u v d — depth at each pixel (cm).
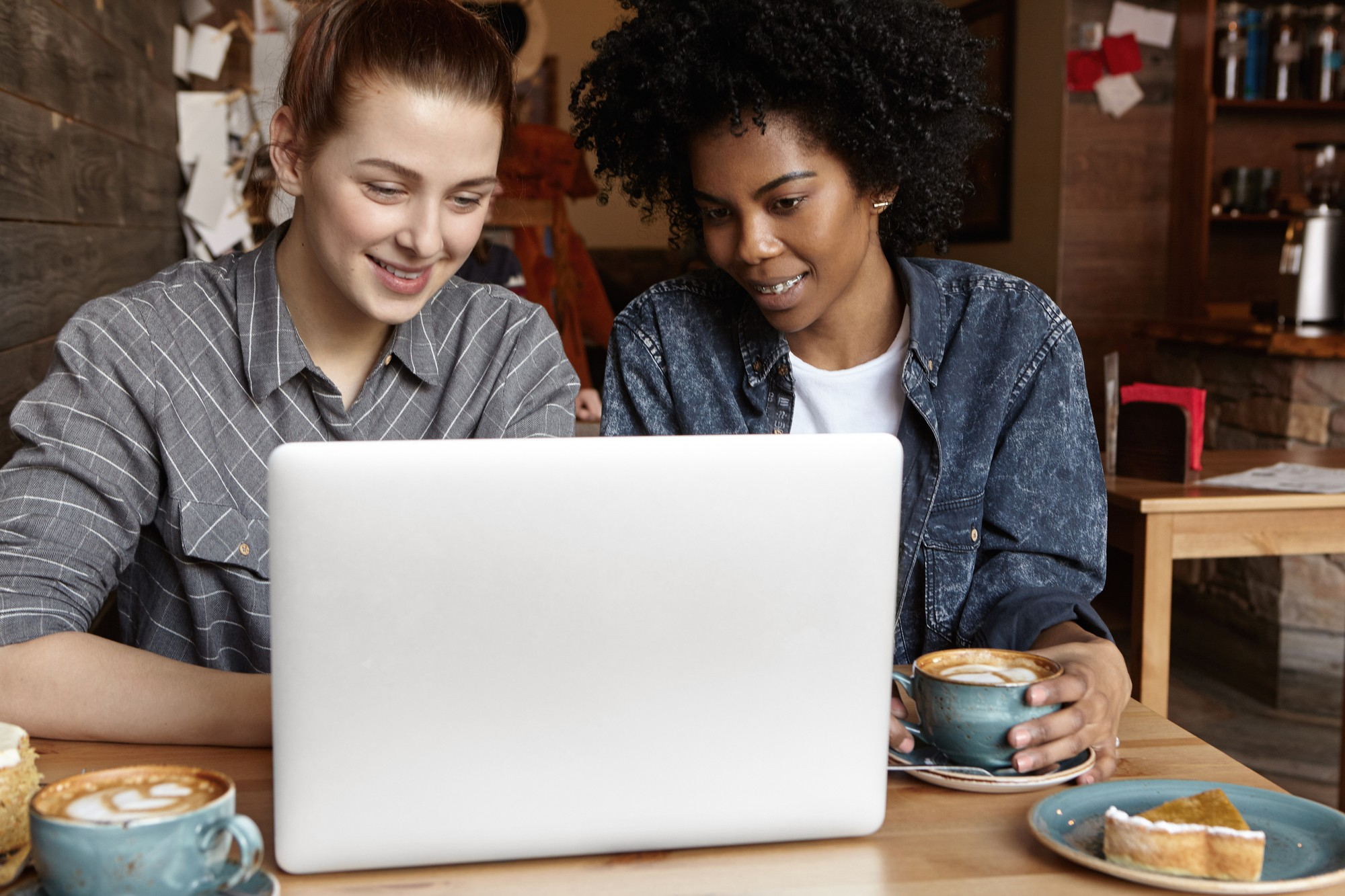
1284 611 334
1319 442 342
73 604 106
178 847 66
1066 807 85
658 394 149
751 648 78
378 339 128
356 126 104
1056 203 477
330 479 71
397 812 76
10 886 73
